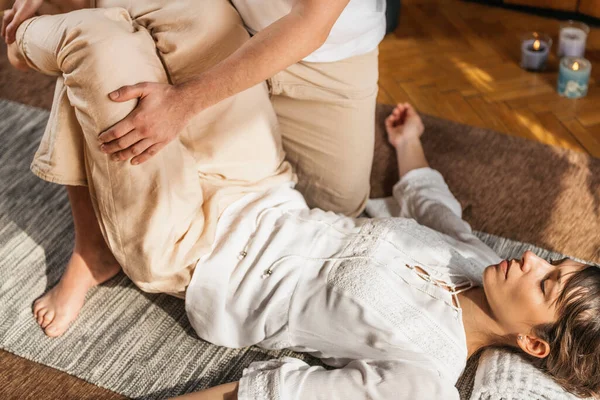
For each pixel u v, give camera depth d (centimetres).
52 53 133
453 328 132
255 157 148
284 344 139
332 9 119
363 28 150
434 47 246
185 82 125
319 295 134
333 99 161
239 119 144
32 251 169
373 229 141
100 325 152
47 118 209
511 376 134
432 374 125
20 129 205
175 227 135
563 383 130
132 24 142
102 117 127
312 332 135
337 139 167
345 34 148
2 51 236
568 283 125
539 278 128
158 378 142
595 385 126
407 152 190
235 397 125
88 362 145
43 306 152
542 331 128
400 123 201
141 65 131
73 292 153
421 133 195
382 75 233
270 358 146
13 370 143
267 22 146
